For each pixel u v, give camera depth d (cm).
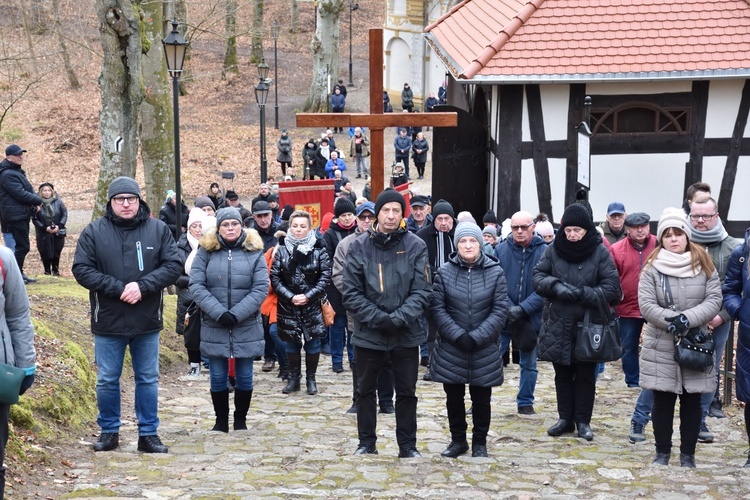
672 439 794
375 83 1286
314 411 921
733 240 824
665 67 1517
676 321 672
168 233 720
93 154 3541
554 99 1569
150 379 723
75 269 693
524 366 895
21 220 1398
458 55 1684
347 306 702
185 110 4150
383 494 605
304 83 4650
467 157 1767
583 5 1595
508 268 897
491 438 805
